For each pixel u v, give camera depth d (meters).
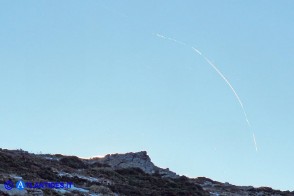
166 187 64.25
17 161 53.94
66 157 69.50
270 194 76.19
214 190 72.81
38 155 69.12
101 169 66.12
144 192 56.22
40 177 49.56
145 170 75.88
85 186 51.50
